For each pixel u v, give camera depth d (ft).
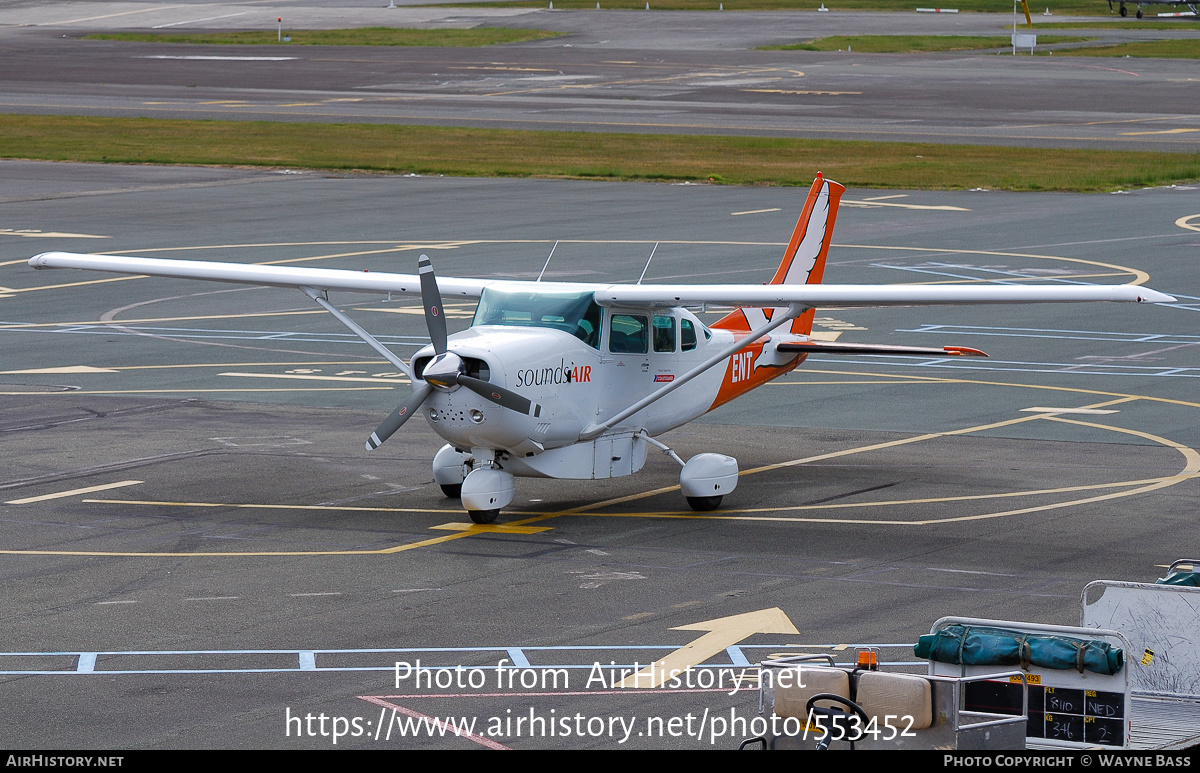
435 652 111.86
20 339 269.64
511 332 156.56
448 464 164.55
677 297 157.69
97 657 110.42
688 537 149.28
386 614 121.80
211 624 118.83
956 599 125.59
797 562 138.82
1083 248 359.87
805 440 196.03
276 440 195.11
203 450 188.65
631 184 481.05
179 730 95.20
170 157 533.14
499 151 547.90
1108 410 212.23
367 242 363.97
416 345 264.31
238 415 210.38
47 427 201.36
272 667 108.27
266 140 572.10
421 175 500.74
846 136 585.63
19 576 132.87
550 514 160.35
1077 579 131.75
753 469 180.65
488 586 130.52
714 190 466.70
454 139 575.79
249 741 93.30
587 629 117.80
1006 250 358.23
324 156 536.01
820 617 120.78
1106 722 85.71
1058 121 634.02
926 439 195.83
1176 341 265.54
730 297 155.12
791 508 161.48
